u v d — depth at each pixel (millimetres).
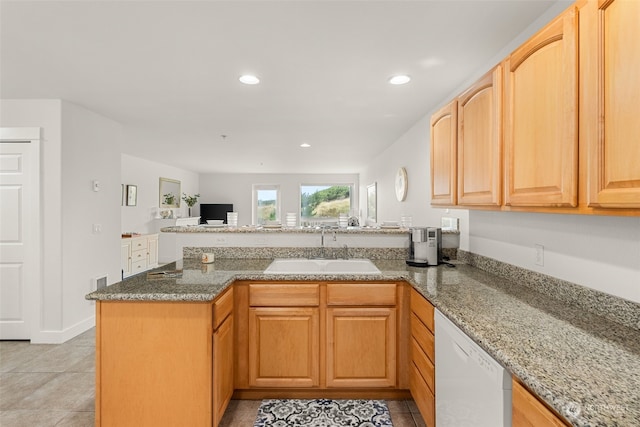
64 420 1896
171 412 1620
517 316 1288
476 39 1850
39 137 2912
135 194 6254
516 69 1333
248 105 3023
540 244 1663
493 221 2115
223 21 1678
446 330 1389
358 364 2043
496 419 994
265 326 2045
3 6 1556
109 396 1628
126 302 1621
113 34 1814
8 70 2293
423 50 1976
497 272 2045
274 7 1559
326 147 5129
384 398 2129
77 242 3135
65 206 2992
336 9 1572
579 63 1013
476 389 1121
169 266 2352
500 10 1581
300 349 2043
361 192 8383
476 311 1345
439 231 2443
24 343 2953
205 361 1616
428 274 2086
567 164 1055
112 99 2912
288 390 2123
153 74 2350
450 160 1958
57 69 2275
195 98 2857
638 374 843
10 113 2939
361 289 2039
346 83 2484
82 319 3199
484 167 1572
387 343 2039
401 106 3033
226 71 2287
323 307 2047
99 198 3418
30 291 2996
